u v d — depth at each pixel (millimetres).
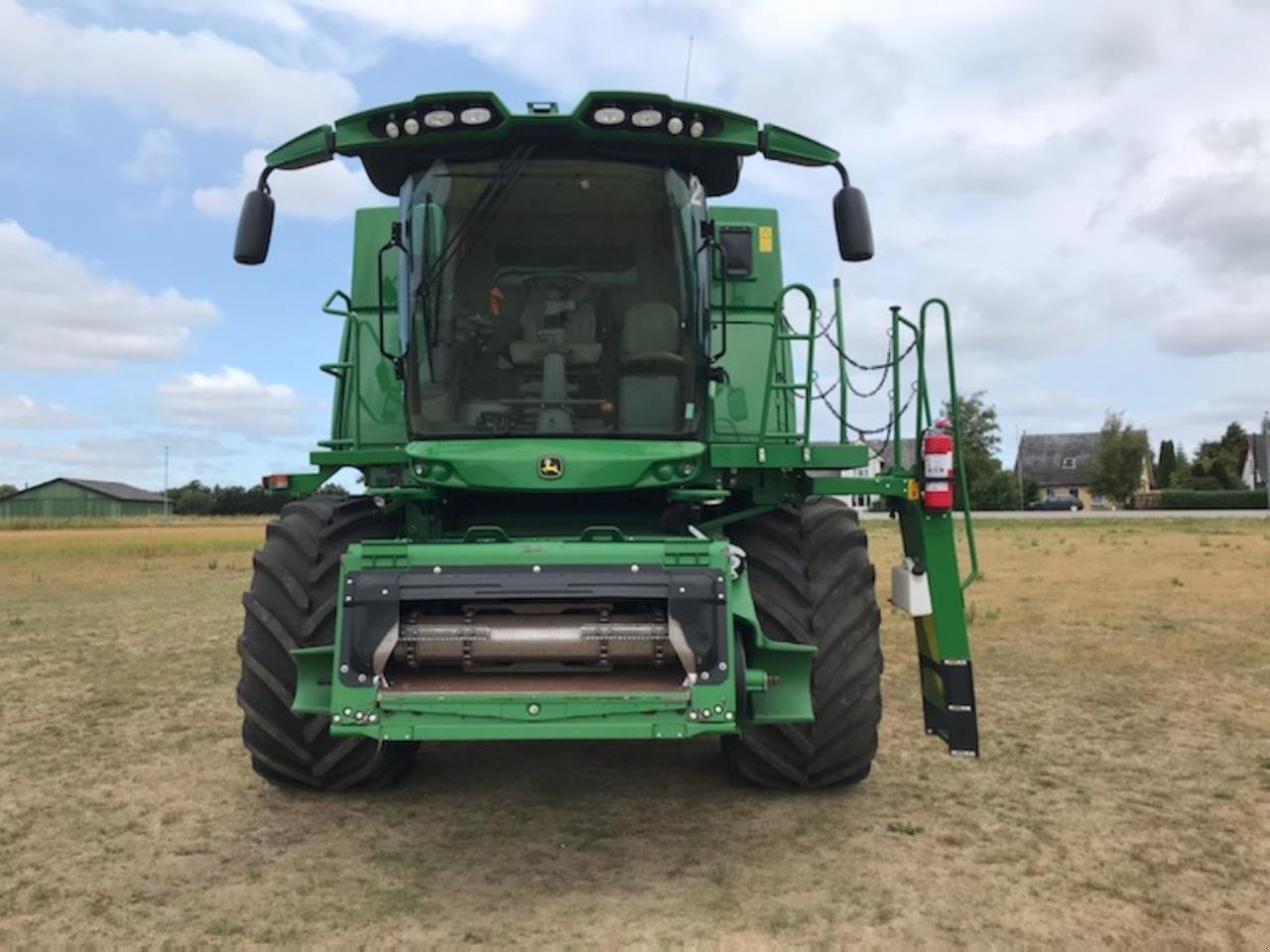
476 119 4883
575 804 5445
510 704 4004
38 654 10578
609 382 5133
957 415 5301
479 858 4664
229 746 6758
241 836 4980
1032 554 22578
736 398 6148
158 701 8188
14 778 6004
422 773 6094
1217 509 63125
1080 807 5312
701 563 4160
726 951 3697
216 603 15891
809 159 5156
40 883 4406
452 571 4125
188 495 101750
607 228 5121
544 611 4195
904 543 5684
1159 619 12070
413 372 5148
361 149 5105
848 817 5176
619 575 4102
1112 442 71688
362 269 6191
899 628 12242
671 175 5137
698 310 5168
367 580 4109
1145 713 7387
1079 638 10781
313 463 5363
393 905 4129
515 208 5098
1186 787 5637
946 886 4301
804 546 5301
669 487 4977
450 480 4840
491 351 5125
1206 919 3973
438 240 5098
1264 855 4641
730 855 4672
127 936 3857
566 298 5125
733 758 5562
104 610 14891
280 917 4023
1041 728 6973
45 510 103625
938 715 5379
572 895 4223
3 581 20453
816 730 5160
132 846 4852
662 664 4191
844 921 3953
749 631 4391
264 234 5289
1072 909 4062
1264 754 6297
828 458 5215
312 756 5316
